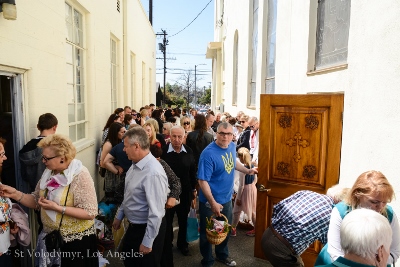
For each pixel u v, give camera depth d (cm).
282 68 565
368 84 307
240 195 483
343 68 358
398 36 264
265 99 391
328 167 364
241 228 518
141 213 272
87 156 557
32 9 339
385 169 278
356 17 332
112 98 845
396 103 266
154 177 262
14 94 323
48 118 333
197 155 528
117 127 467
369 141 303
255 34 924
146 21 1512
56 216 252
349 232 159
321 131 366
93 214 257
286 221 261
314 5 455
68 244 254
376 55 294
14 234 276
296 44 504
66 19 475
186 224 419
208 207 367
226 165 363
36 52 350
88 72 581
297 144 380
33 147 314
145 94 1541
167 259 341
